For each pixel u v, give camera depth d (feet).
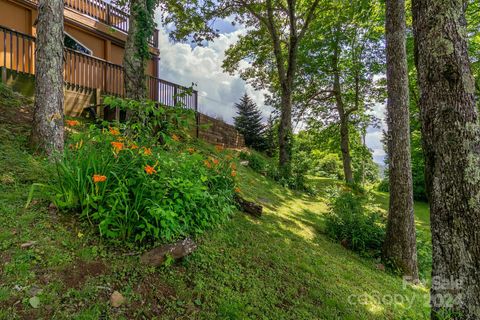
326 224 20.54
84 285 6.86
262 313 8.25
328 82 50.93
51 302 6.14
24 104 19.92
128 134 10.94
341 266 14.17
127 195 9.00
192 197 10.19
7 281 6.36
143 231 8.71
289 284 10.48
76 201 9.24
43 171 12.09
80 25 32.89
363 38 45.47
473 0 36.73
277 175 36.68
